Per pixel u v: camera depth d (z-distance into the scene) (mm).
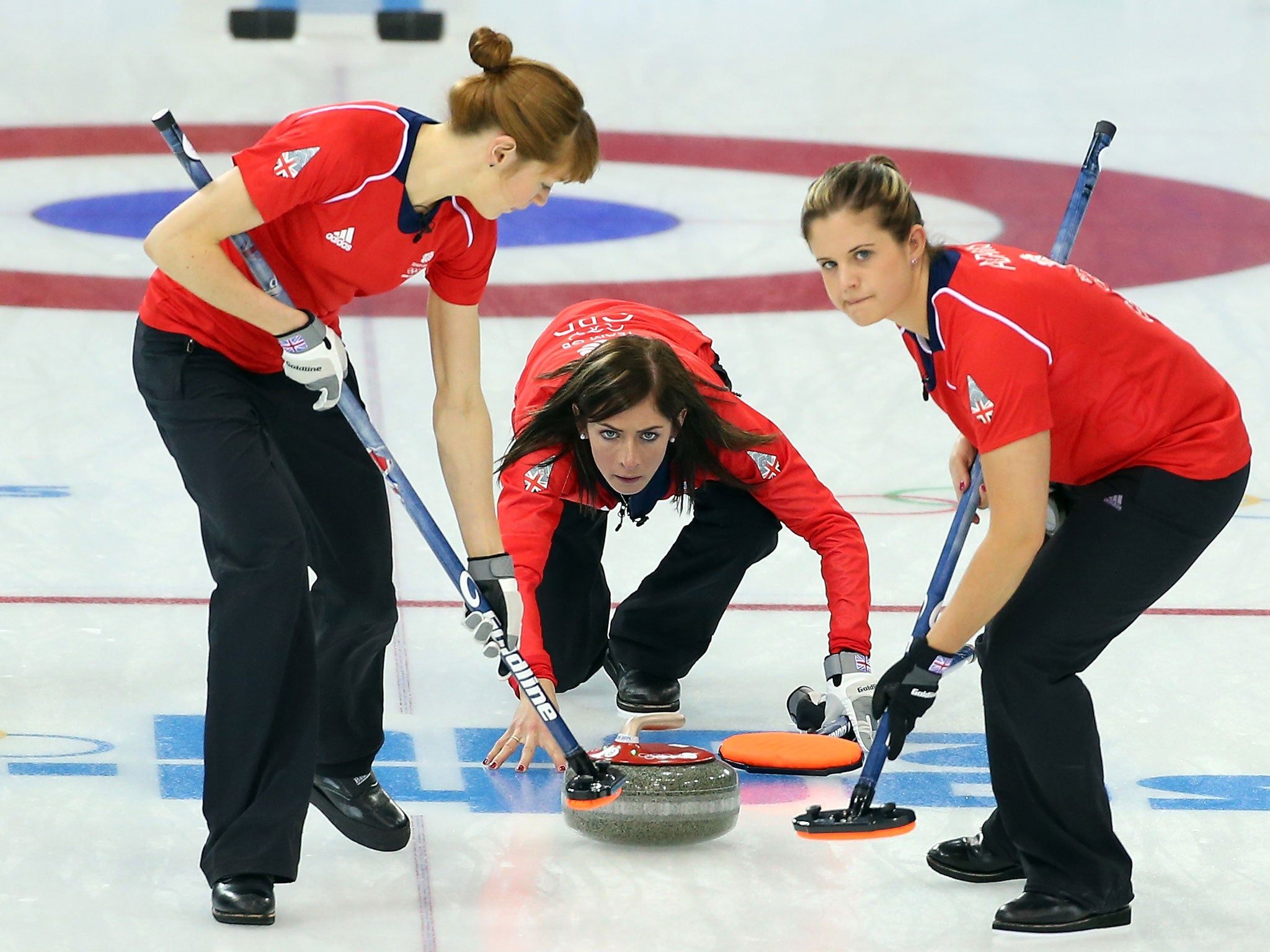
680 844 12727
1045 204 37781
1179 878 12336
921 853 12805
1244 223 36562
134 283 30641
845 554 14828
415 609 17859
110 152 41562
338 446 12219
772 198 38844
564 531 15266
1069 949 11234
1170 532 11102
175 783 13609
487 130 10945
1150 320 11352
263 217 10930
